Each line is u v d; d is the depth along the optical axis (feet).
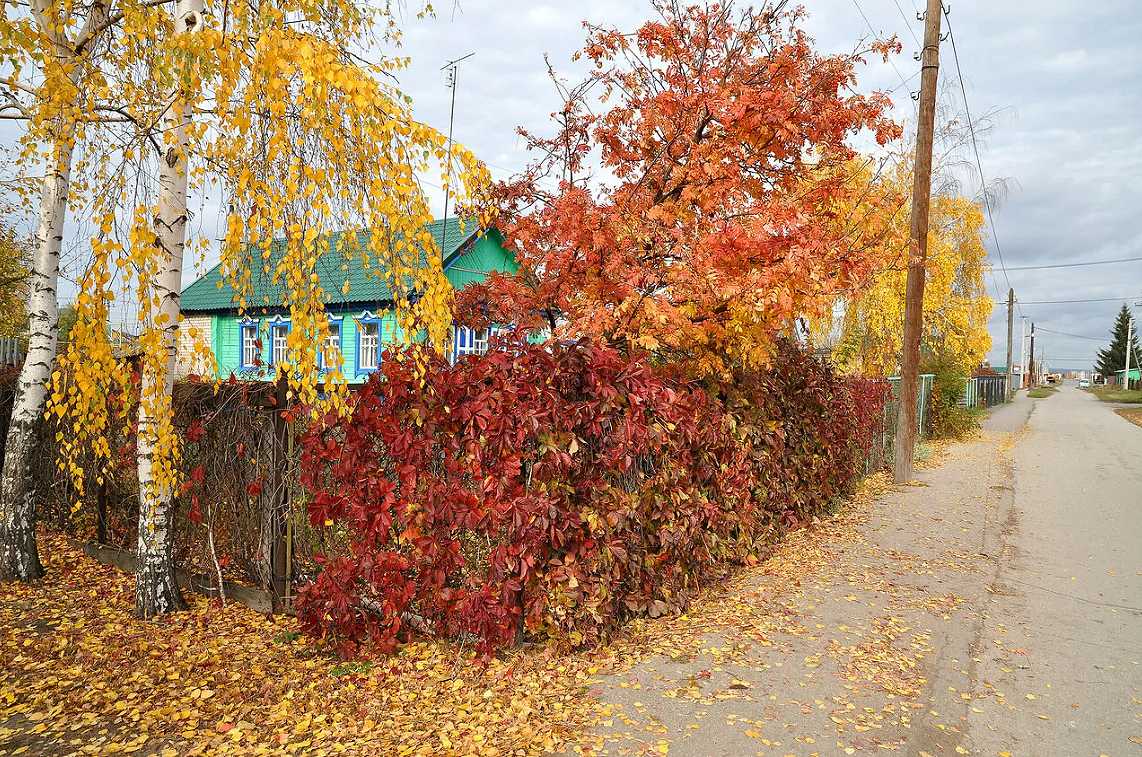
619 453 14.25
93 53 16.35
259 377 17.54
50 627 16.53
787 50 21.61
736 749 10.98
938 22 39.50
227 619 16.99
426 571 14.08
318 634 15.07
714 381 20.51
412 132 13.07
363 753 10.96
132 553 21.17
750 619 16.89
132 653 14.89
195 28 15.44
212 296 65.21
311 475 15.67
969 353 75.97
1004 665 14.55
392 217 13.14
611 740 11.23
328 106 13.29
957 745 11.28
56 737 11.55
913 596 18.97
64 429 23.76
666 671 13.80
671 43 21.98
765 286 17.98
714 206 20.48
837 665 14.26
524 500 13.53
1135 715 12.41
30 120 15.97
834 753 10.94
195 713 12.34
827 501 30.42
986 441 63.10
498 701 12.50
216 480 18.20
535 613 14.03
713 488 19.45
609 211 19.61
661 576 16.98
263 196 12.71
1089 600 18.89
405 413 14.21
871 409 41.24
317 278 13.61
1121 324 291.99
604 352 14.35
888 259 24.25
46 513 25.75
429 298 14.02
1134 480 39.52
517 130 23.20
